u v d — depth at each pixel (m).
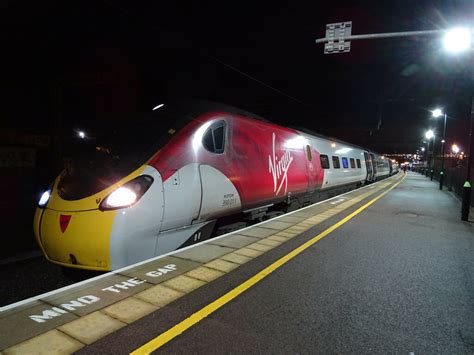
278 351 2.45
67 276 4.88
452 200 13.71
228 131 5.87
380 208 10.31
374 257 4.98
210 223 5.46
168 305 3.08
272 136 7.67
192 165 4.81
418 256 5.12
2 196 8.40
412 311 3.19
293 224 7.11
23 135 9.34
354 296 3.51
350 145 17.44
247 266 4.29
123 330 2.61
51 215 4.05
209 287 3.55
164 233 4.43
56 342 2.37
